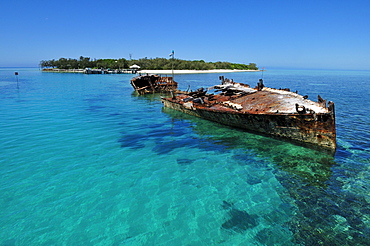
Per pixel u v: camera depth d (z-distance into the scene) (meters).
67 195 8.07
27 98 30.03
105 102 28.09
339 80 74.81
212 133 15.02
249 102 15.83
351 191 8.39
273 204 7.69
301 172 9.83
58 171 9.71
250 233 6.41
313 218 7.00
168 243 6.05
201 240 6.16
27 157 11.00
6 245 5.96
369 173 9.66
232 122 15.78
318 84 56.25
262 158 11.20
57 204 7.59
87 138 13.93
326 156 11.26
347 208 7.44
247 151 12.03
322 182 9.02
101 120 18.56
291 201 7.84
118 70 100.38
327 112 10.93
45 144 12.77
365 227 6.61
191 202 7.78
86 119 18.84
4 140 13.27
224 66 145.88
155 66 113.12
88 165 10.31
